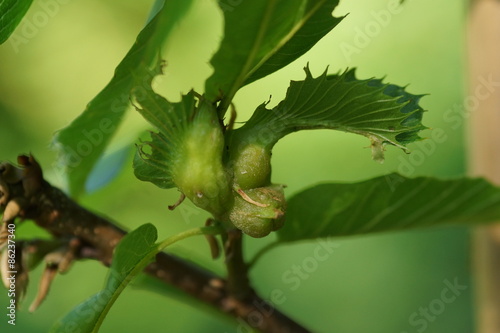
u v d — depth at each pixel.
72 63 0.86
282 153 0.67
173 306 0.70
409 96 0.32
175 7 0.28
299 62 0.65
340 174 0.66
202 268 0.36
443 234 0.67
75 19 0.87
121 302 0.71
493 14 0.37
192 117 0.30
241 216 0.31
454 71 0.68
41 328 0.65
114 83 0.31
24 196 0.34
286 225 0.35
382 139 0.31
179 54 0.74
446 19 0.70
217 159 0.30
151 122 0.30
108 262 0.35
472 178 0.34
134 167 0.31
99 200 0.41
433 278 0.66
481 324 0.38
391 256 0.67
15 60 0.85
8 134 0.82
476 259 0.38
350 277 0.67
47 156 0.82
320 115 0.31
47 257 0.34
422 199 0.35
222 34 0.29
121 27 0.88
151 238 0.31
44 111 0.84
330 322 0.66
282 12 0.29
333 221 0.35
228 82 0.30
